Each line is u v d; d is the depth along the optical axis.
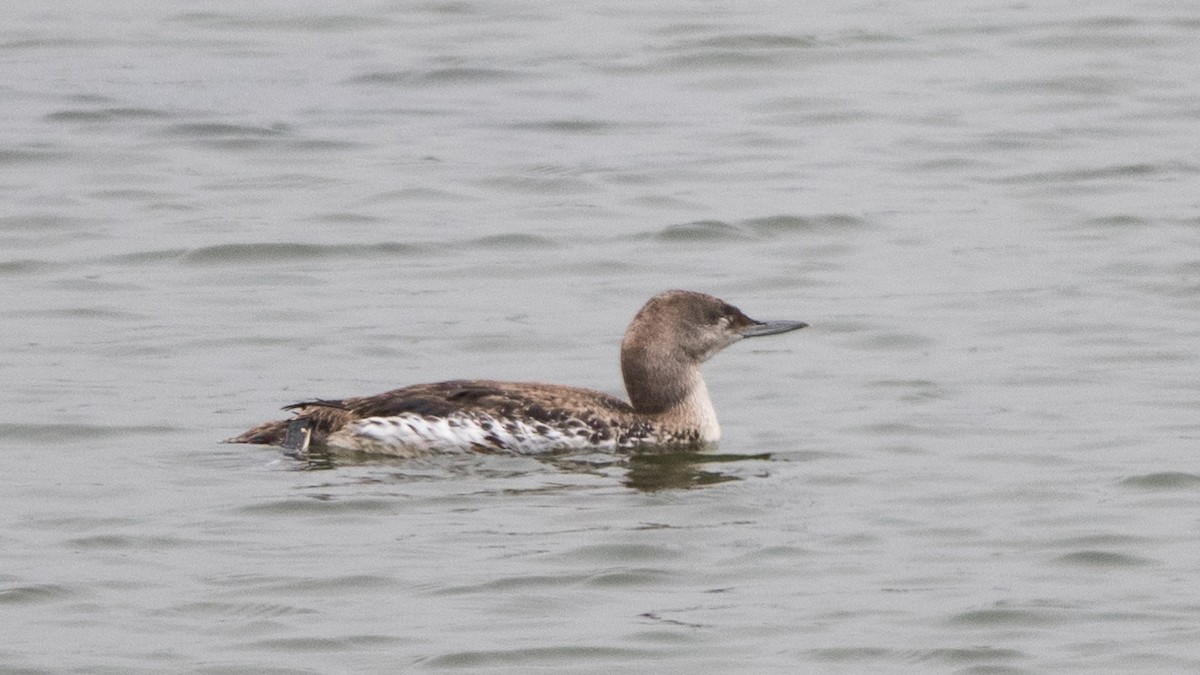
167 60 30.25
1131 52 30.09
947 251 21.66
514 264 21.31
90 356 18.00
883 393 16.89
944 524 13.45
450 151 25.80
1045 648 11.32
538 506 13.84
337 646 11.37
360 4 33.66
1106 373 17.30
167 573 12.50
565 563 12.65
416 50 30.78
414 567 12.57
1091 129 26.52
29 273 20.89
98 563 12.67
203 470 14.66
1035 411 16.22
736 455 15.24
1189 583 12.27
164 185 24.25
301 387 17.11
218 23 32.53
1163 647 11.30
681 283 20.69
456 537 13.12
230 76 29.36
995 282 20.45
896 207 23.36
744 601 12.04
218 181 24.45
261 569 12.55
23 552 12.87
